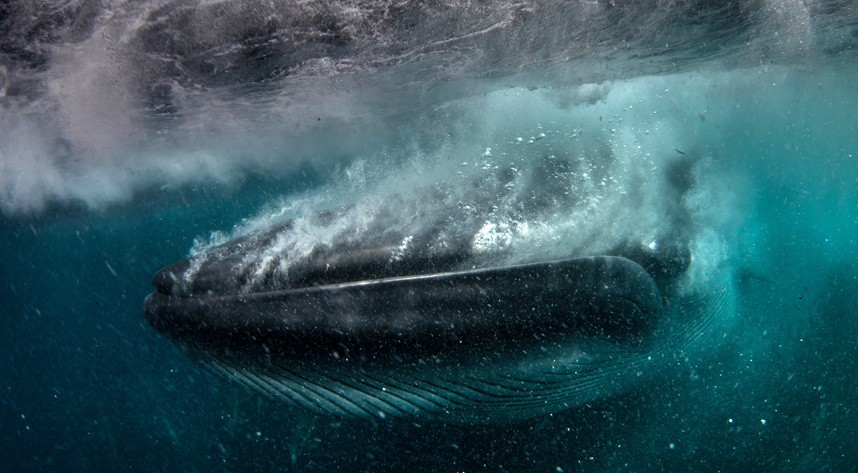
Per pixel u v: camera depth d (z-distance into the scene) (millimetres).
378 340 2902
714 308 4684
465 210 3590
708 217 4820
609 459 4074
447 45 4660
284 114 6422
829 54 7180
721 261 4766
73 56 4742
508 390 3256
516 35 4609
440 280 2949
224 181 8297
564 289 3062
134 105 5762
